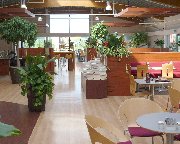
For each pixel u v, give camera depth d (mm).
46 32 29656
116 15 15945
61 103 9047
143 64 11688
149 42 28047
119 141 3988
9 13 13484
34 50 17422
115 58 10055
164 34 23375
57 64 21734
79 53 25781
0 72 16938
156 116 3943
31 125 6684
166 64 11531
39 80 7758
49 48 17594
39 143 5527
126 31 29578
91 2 22328
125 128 4605
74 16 29688
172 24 21516
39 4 22062
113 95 10148
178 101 5898
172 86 7211
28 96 7977
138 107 4727
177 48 20094
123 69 10102
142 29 29719
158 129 3406
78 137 5840
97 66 9781
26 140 5684
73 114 7695
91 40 19125
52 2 22031
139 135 4359
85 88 10031
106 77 9930
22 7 13508
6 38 13211
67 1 22219
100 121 3939
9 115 7605
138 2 19531
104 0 21312
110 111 8000
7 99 9773
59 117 7383
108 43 10070
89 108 8375
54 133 6113
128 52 10242
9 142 5566
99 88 9742
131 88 8125
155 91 9305
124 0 20172
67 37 29750
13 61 15148
